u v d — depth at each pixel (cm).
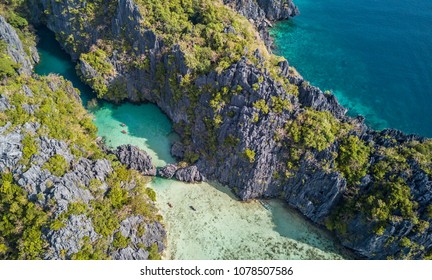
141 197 7919
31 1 12306
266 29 13012
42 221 6556
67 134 8238
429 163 7588
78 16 10994
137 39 10181
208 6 10444
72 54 11488
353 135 8225
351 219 7756
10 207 6700
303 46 13288
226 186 8788
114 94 10356
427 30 13762
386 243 7462
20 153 7100
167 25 9862
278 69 8981
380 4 15262
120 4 10131
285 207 8556
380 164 7750
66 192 6869
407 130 10488
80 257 6519
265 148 8175
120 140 9562
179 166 8856
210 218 8219
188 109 9231
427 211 7175
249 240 7938
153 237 7544
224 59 8869
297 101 8462
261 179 8400
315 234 8131
